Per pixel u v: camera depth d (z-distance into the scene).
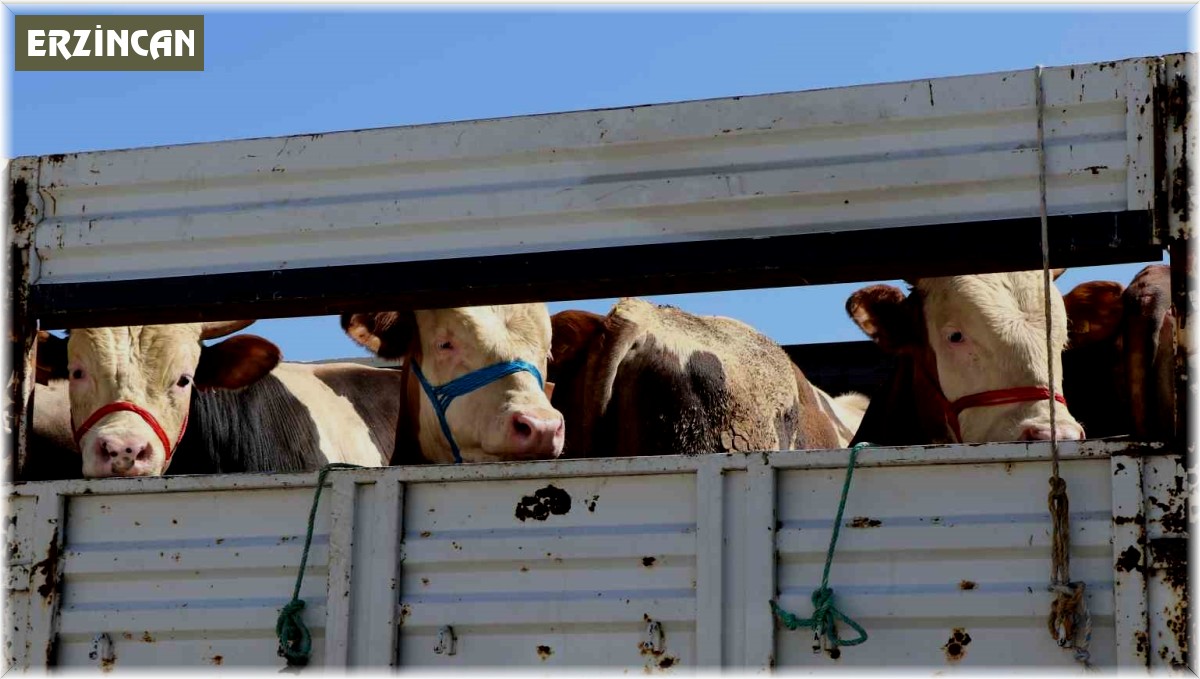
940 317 8.10
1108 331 8.62
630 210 5.57
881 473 4.98
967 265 5.32
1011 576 4.83
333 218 5.82
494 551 5.20
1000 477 4.89
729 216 5.49
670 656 5.02
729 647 4.96
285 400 10.36
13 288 6.06
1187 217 5.03
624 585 5.10
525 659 5.13
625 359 8.94
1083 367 8.88
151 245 5.98
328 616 5.26
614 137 5.61
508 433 7.94
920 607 4.86
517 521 5.22
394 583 5.24
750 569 4.98
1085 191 5.18
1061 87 5.27
